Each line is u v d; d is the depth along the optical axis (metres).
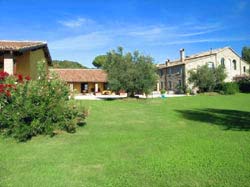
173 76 54.22
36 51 22.72
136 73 28.97
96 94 46.09
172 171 6.14
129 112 17.20
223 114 16.42
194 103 24.84
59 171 6.27
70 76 49.09
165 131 10.98
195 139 9.36
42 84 10.34
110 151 7.88
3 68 18.61
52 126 10.17
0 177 5.93
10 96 9.65
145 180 5.68
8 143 8.98
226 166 6.41
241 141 8.98
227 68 50.69
